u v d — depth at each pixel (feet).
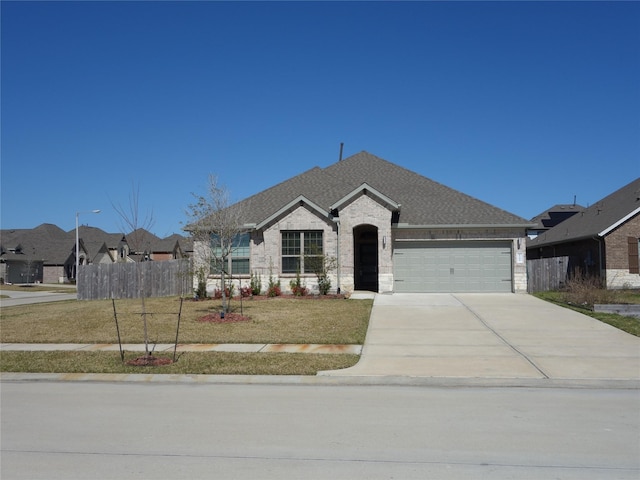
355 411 27.25
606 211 98.17
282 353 41.75
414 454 20.76
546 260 82.48
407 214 82.23
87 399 30.27
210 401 29.60
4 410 27.86
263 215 83.20
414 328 52.16
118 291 92.89
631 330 49.96
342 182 92.12
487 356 40.60
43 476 18.76
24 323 57.72
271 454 20.86
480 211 82.23
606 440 22.40
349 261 79.05
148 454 20.98
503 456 20.51
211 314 59.36
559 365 37.60
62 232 241.35
